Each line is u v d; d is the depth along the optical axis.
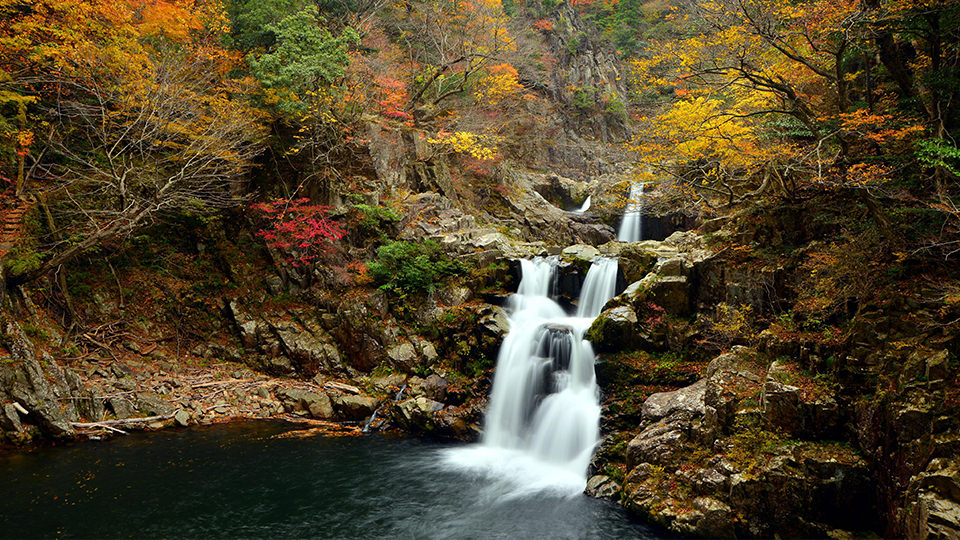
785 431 9.35
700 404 10.47
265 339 18.19
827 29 11.06
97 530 9.08
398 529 9.50
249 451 13.05
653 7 42.94
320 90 19.23
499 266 18.19
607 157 36.94
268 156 20.83
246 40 19.64
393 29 29.62
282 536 9.16
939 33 10.75
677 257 14.55
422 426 14.66
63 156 17.45
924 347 8.45
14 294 14.83
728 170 15.09
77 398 13.75
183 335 18.36
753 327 12.48
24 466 11.52
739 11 12.28
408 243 18.66
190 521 9.56
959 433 7.40
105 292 17.94
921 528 7.17
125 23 15.49
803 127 13.23
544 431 13.47
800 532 8.58
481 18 27.98
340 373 17.31
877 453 8.54
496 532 9.41
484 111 29.17
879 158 11.28
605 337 13.34
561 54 40.41
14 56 14.73
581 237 27.02
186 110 16.34
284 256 19.80
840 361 9.60
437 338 16.94
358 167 21.41
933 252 9.67
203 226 20.30
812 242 12.43
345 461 12.61
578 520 9.77
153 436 13.80
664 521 9.27
